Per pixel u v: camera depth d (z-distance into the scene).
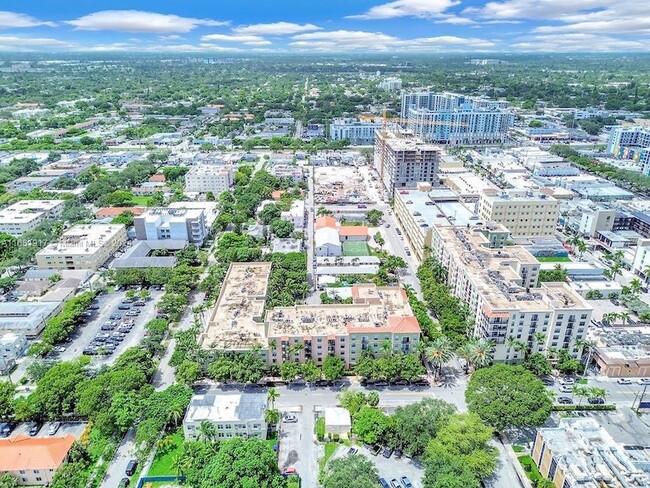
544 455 164.62
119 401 183.88
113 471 170.00
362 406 190.00
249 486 146.00
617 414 194.25
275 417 182.38
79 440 177.88
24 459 163.75
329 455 178.00
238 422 180.12
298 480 166.00
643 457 163.00
